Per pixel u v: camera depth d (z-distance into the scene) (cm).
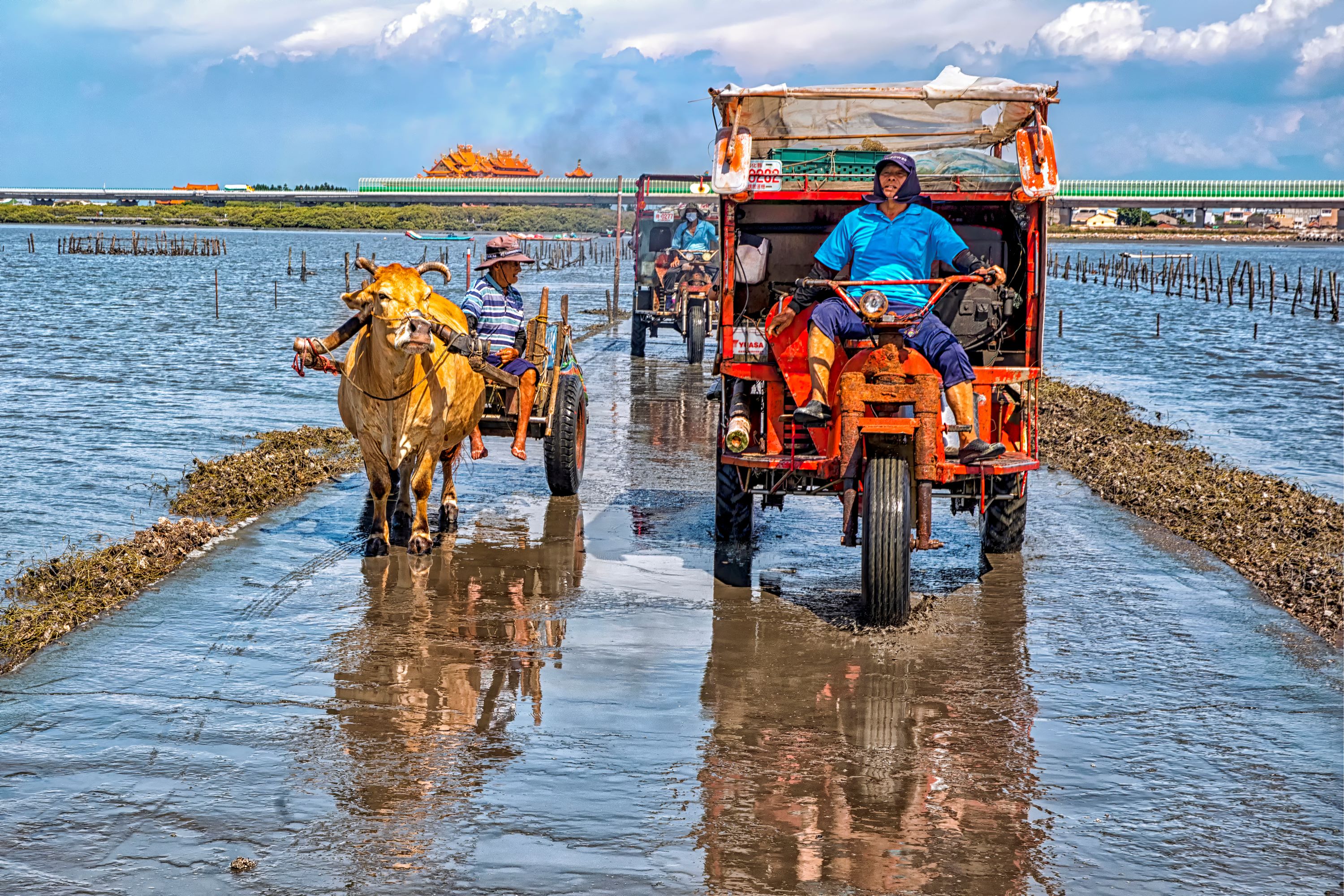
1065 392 1970
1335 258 13338
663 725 596
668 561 912
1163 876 462
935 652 712
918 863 466
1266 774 553
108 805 503
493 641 720
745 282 929
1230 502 1095
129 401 1728
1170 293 6006
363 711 608
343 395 909
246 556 903
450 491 1004
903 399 738
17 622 720
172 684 641
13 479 1168
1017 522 938
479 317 1014
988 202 891
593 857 466
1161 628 766
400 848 471
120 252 9600
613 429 1531
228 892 438
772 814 504
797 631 748
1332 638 748
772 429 854
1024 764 559
